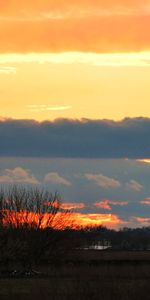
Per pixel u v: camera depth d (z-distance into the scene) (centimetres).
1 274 10662
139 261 12062
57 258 12662
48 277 10025
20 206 12962
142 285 6831
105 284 6781
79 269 10612
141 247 16150
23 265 11688
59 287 7156
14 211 12888
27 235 12538
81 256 12988
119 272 9762
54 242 12738
